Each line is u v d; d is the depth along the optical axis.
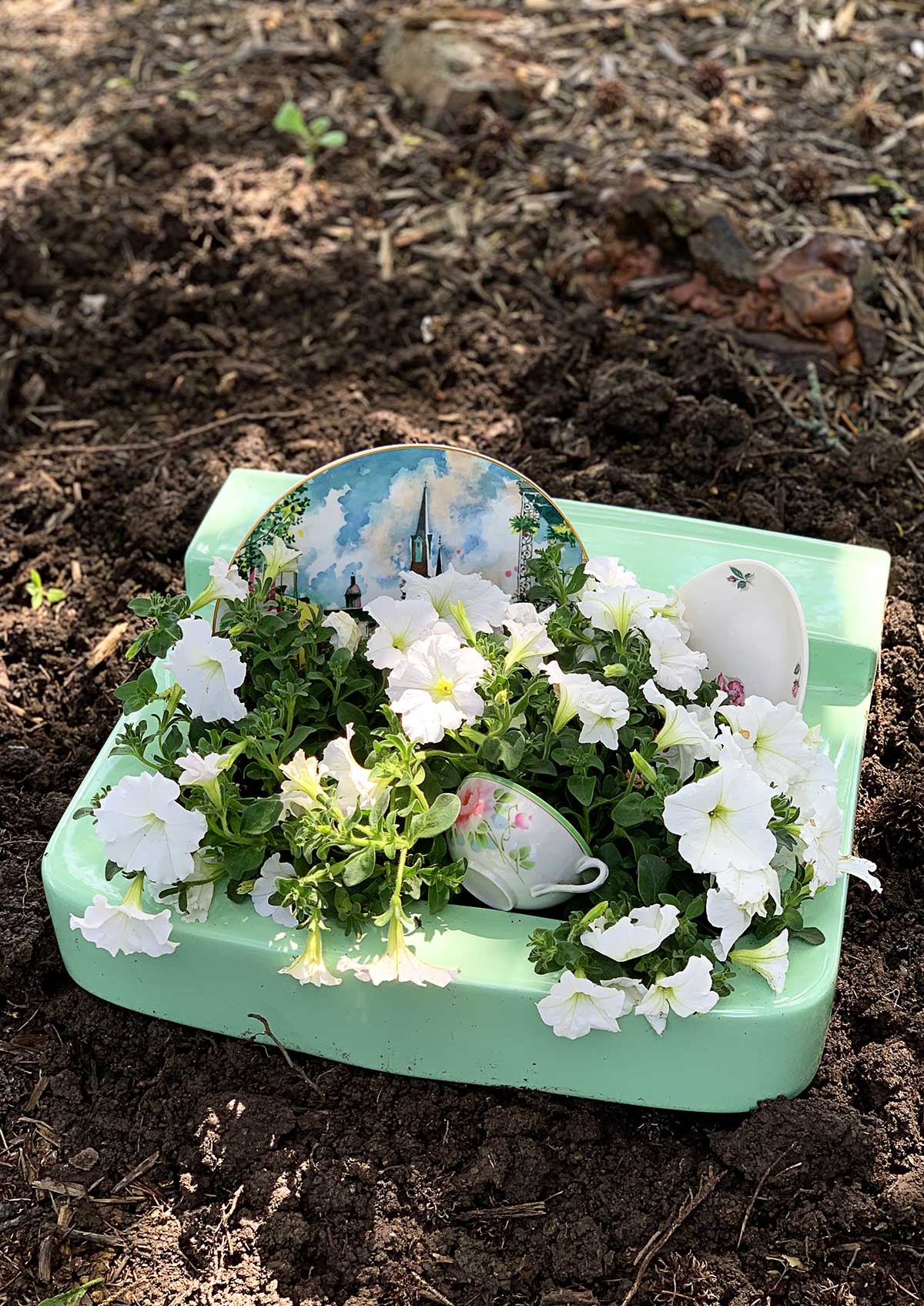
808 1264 1.13
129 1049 1.26
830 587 1.36
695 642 1.27
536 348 1.90
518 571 1.28
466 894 1.22
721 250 1.89
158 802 1.10
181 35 2.60
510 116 2.28
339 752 1.12
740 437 1.74
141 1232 1.16
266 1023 1.20
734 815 1.09
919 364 1.87
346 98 2.38
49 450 1.83
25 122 2.40
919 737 1.46
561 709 1.15
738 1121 1.21
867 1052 1.23
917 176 2.12
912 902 1.36
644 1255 1.14
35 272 2.02
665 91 2.31
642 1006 1.08
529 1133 1.19
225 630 1.23
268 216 2.12
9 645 1.61
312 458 1.79
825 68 2.36
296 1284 1.14
